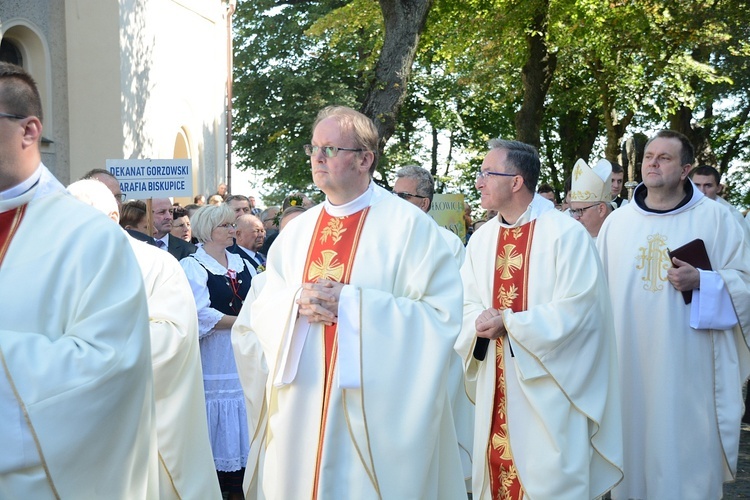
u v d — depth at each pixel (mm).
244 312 3949
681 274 4641
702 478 4699
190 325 3711
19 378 2070
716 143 27188
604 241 5082
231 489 5254
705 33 18844
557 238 4266
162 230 7195
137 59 13391
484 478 4391
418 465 3189
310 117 25562
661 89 20078
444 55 19938
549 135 29344
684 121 22625
